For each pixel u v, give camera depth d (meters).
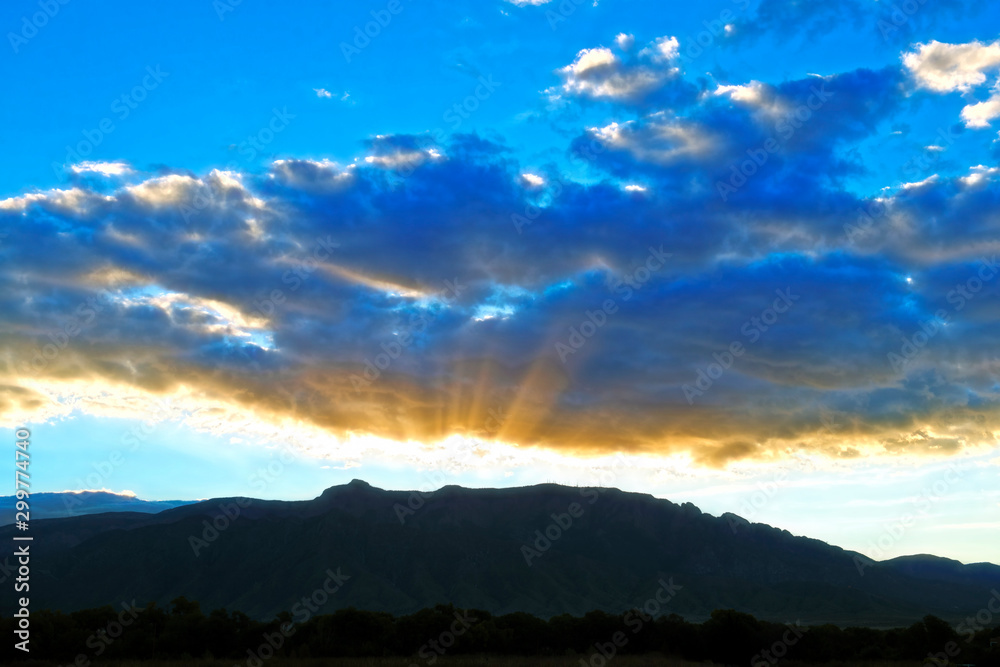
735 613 74.25
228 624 69.50
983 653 69.50
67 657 63.12
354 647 69.75
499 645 74.75
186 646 66.56
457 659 64.25
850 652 74.88
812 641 74.25
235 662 59.88
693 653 73.69
